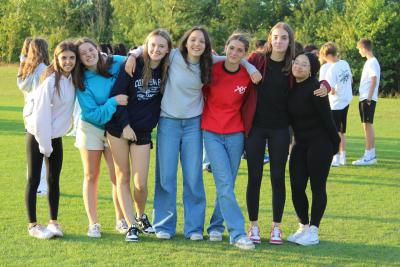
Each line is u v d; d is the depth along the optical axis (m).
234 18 51.34
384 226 6.60
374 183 9.03
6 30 51.06
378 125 18.25
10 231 6.15
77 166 10.00
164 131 5.94
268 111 5.80
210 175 9.38
